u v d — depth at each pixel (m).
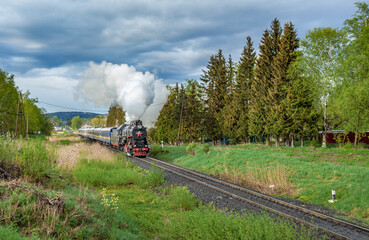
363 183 11.98
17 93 47.59
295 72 29.72
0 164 8.72
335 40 27.89
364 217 9.85
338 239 7.60
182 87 45.94
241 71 44.59
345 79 25.64
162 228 8.09
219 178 17.69
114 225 7.09
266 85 33.94
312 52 28.97
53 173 10.34
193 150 26.78
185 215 8.02
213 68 48.03
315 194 12.59
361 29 25.66
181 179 16.19
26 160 9.34
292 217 9.18
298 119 28.84
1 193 6.44
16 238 4.48
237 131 38.47
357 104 23.31
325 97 27.98
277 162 17.72
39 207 6.05
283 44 31.64
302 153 22.67
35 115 70.94
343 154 21.38
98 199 9.20
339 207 10.99
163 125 48.19
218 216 7.03
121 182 14.45
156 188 14.03
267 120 32.09
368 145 30.33
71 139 56.69
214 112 44.41
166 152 29.91
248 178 16.47
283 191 13.80
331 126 33.31
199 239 6.38
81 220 6.36
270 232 5.81
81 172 14.16
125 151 28.64
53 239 5.09
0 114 41.69
